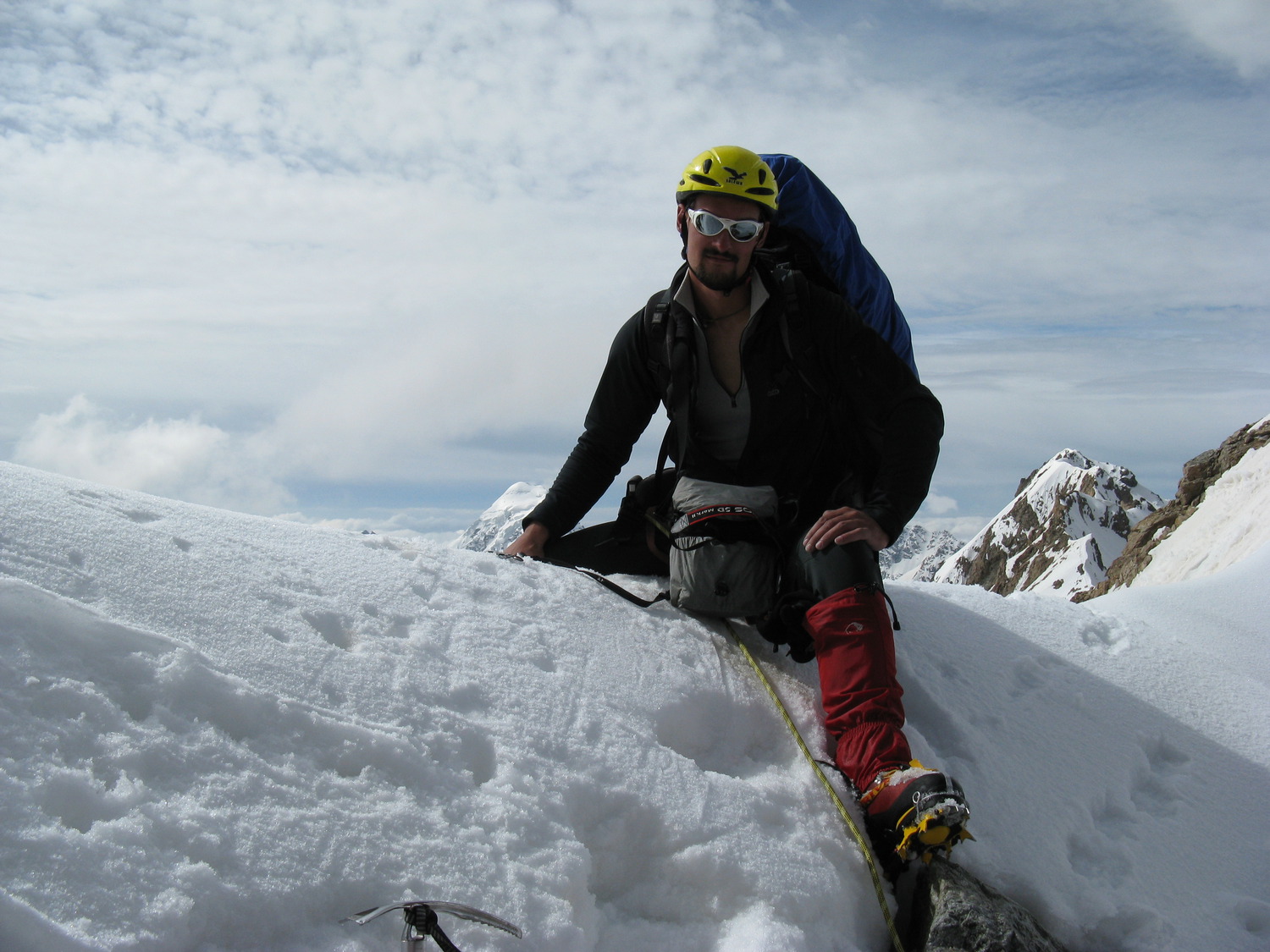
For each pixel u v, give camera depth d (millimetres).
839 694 2549
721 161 2861
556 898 1759
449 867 1709
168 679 1790
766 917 1979
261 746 1794
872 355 2973
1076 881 2496
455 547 3199
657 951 1890
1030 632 3764
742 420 3143
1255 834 2861
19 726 1528
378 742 1903
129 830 1450
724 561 2959
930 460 2918
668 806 2146
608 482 3582
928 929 2146
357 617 2389
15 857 1312
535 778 2031
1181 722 3332
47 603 1774
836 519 2736
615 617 2949
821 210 3357
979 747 2910
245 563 2412
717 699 2736
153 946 1323
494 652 2459
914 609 3689
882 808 2305
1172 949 2324
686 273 3141
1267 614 4234
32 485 2344
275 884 1515
